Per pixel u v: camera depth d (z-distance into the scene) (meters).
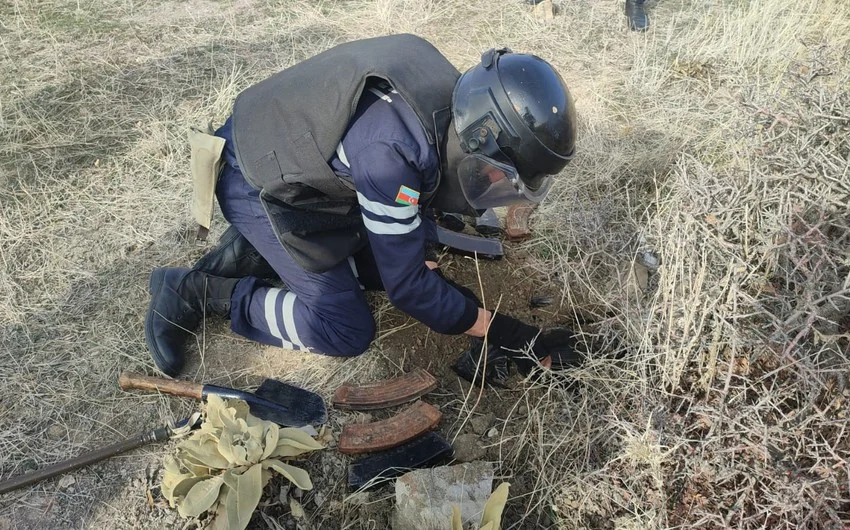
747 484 1.87
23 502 2.01
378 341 2.50
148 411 2.26
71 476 2.08
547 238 2.91
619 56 4.13
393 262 1.92
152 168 3.22
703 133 3.24
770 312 1.92
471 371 2.38
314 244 2.14
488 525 1.79
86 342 2.45
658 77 3.88
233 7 4.55
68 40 4.09
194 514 1.86
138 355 2.42
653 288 2.60
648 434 1.89
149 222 2.95
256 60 4.01
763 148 2.14
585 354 2.33
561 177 3.17
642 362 2.03
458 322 2.06
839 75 2.44
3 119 3.38
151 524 1.98
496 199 1.91
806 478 1.74
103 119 3.49
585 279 2.72
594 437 2.09
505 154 1.78
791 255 1.78
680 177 2.23
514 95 1.74
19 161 3.21
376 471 2.08
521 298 2.71
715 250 1.97
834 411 1.81
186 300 2.39
